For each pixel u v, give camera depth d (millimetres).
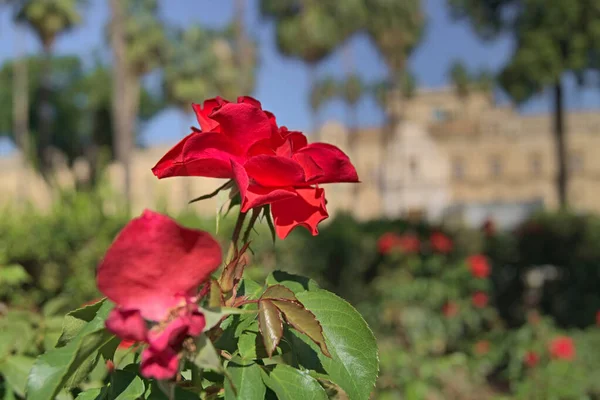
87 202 4559
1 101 40625
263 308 883
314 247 7281
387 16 32906
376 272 7492
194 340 744
